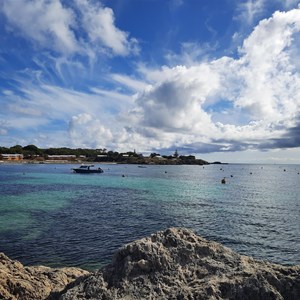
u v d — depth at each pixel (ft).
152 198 186.19
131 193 211.00
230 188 260.62
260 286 23.95
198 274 27.22
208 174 493.36
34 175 381.19
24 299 36.55
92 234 97.60
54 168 576.61
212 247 29.89
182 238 31.12
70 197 183.52
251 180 373.20
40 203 155.84
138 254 28.60
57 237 92.27
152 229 107.76
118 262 28.94
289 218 131.23
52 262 71.61
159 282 26.45
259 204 170.71
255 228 112.78
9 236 91.45
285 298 23.72
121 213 134.92
